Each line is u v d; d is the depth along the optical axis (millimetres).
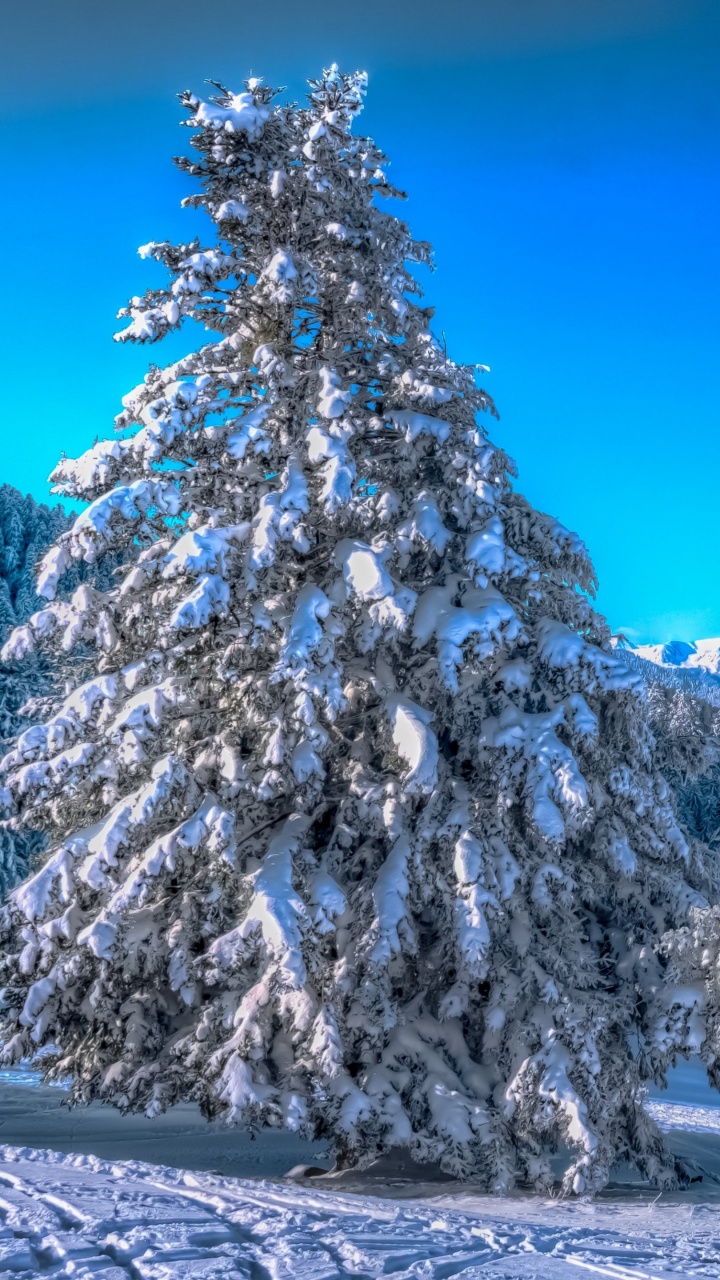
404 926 11086
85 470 12398
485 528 12992
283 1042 11383
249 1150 14180
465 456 13180
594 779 12977
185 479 12648
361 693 13102
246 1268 4562
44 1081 12281
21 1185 6578
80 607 12000
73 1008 11805
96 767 11578
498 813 11875
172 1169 8203
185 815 11930
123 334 13602
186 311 13672
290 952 10352
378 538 13008
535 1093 10680
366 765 12648
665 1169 11602
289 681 11398
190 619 10930
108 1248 4863
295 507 12000
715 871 13797
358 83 14586
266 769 11898
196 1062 10938
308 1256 4852
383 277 14773
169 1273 4367
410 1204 8164
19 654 12047
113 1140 14516
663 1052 11555
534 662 13117
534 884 12008
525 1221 7438
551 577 13836
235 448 12258
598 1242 5949
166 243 14000
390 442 14305
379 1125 10664
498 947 11797
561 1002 11297
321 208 14328
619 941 13172
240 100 13953
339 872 12070
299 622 11570
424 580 13742
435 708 12805
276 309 13938
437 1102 10891
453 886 11555
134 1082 11180
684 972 11852
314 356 14367
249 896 11344
